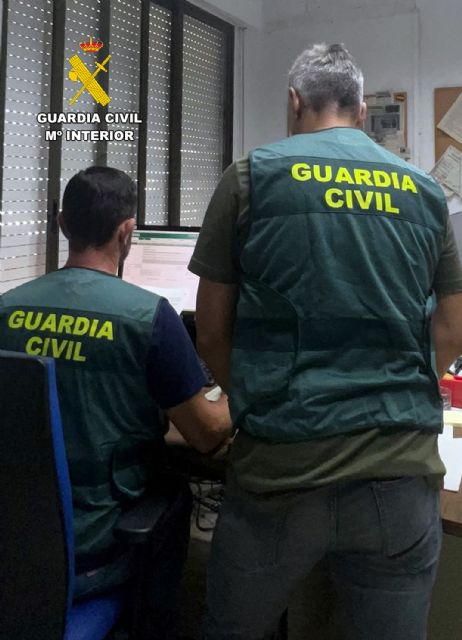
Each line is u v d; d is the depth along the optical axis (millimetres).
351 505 986
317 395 961
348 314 973
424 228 1032
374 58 3869
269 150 1042
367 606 1066
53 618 1021
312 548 1021
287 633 1512
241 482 1024
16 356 927
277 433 974
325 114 1093
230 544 1063
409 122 3811
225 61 4023
